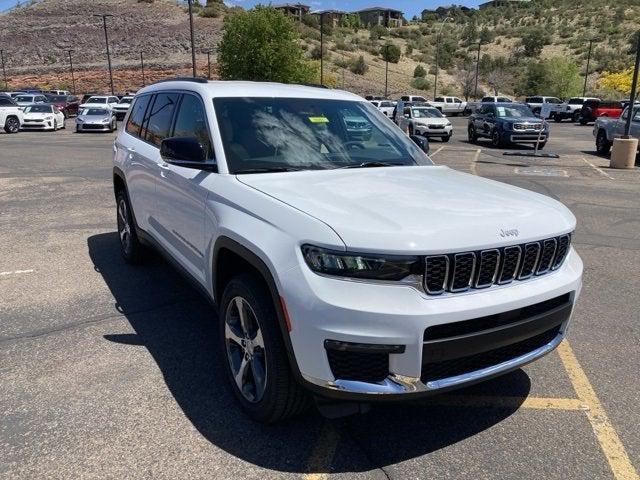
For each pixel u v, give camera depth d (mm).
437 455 3021
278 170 3701
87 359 4012
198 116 4129
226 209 3373
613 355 4230
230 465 2904
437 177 3887
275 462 2932
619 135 18797
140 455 2969
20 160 16594
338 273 2650
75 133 29000
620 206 10180
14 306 4988
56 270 6008
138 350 4164
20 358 4012
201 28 90688
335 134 4188
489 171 15023
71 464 2893
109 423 3248
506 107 24469
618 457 3021
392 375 2652
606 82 70812
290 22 36938
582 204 10352
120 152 5883
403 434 3209
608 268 6391
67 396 3523
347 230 2686
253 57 36062
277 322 2959
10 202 9945
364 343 2598
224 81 4520
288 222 2891
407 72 86688
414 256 2631
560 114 45000
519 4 162125
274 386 2977
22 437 3109
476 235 2779
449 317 2652
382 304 2596
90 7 104250
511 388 3754
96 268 6086
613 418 3393
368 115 4625
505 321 2877
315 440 3129
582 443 3143
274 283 2840
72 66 77875
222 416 3336
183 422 3270
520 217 3037
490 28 142375
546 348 3189
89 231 7781
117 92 66000
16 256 6531
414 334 2604
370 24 136125
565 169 15617
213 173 3689
